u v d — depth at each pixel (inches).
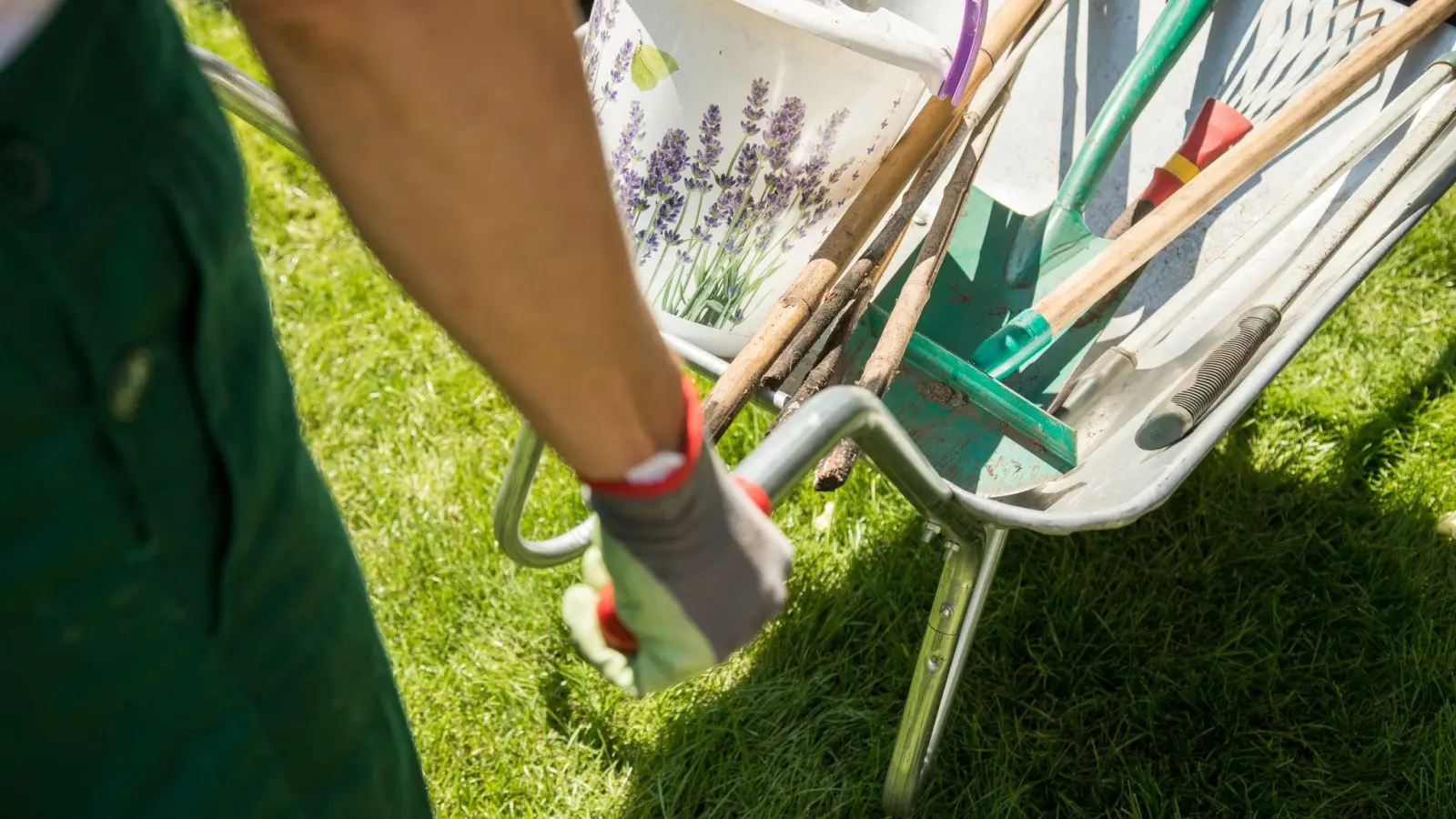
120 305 19.7
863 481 73.2
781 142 47.0
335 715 28.5
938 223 51.6
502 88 18.0
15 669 20.8
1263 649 69.2
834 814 61.5
